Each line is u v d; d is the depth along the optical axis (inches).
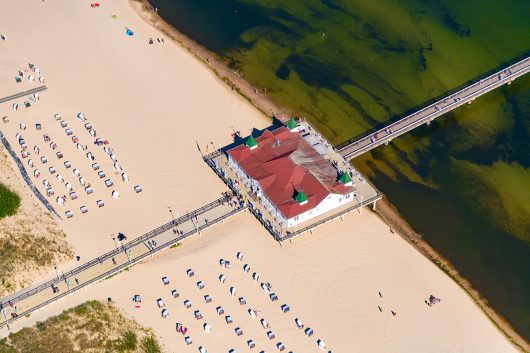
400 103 6860.2
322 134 6550.2
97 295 5191.9
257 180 5753.0
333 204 5748.0
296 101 6855.3
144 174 6063.0
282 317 5128.0
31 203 5782.5
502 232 5861.2
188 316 5098.4
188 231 5615.2
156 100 6727.4
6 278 5221.5
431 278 5457.7
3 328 4958.2
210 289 5265.8
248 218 5753.0
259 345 4965.6
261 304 5196.9
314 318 5132.9
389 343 5017.2
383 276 5418.3
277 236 5541.3
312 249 5556.1
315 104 6830.7
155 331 5000.0
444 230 5861.2
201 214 5743.1
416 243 5748.0
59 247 5477.4
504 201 6077.8
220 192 5925.2
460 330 5137.8
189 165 6146.7
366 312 5182.1
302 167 5841.5
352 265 5472.4
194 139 6373.0
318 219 5693.9
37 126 6417.3
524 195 6117.1
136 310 5113.2
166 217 5728.3
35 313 5064.0
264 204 5777.6
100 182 5989.2
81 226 5654.5
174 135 6402.6
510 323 5290.4
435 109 6624.0
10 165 6077.8
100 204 5807.1
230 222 5723.4
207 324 5054.1
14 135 6353.3
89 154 6181.1
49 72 6973.4
